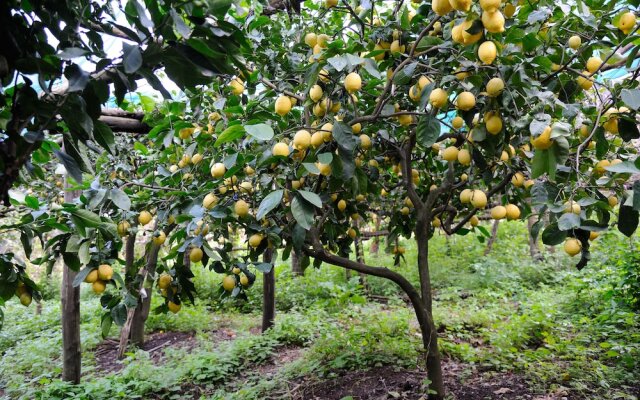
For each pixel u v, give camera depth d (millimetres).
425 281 2746
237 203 2232
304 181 2594
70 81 941
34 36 1052
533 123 1438
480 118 1896
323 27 2574
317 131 1912
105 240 2113
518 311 5281
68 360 3664
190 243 2084
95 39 1143
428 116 1733
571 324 4328
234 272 2375
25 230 1716
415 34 2176
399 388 3012
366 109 2484
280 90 2266
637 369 3199
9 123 963
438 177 3537
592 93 2643
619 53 2119
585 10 1982
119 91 1042
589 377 3082
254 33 2400
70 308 3668
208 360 3949
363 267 2574
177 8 1076
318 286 6559
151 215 2727
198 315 5746
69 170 1184
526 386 3012
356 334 3922
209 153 2664
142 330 4957
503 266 7406
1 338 5578
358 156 2658
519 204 2943
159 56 1033
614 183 1705
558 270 7258
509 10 1617
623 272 4301
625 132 1732
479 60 1623
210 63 1084
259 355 4082
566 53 2117
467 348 3602
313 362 3584
